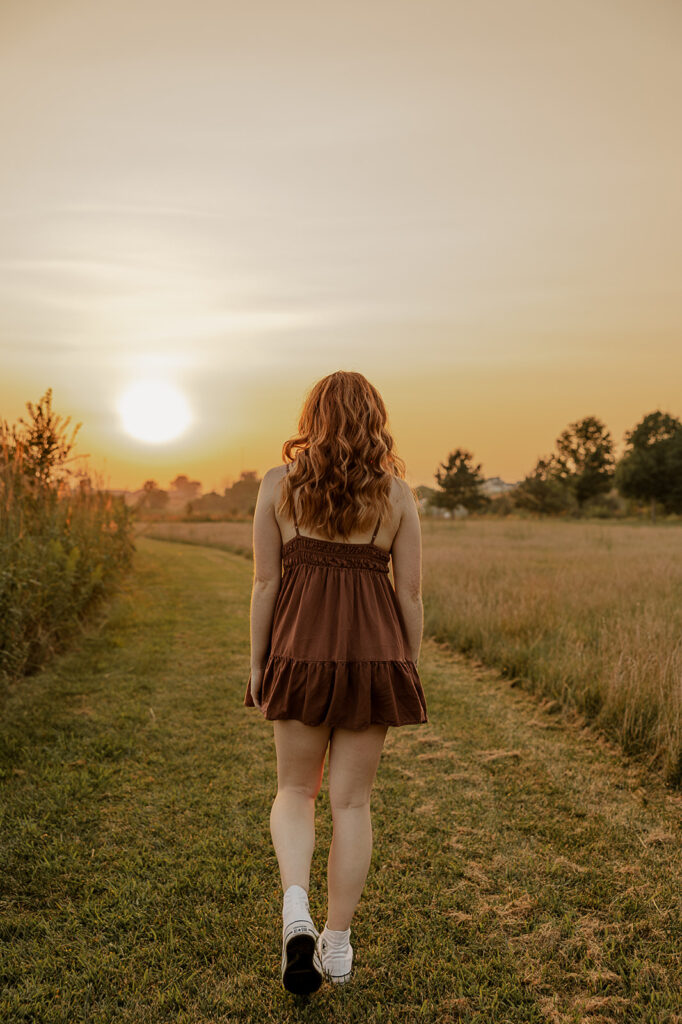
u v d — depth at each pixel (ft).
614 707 13.92
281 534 6.64
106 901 7.61
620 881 8.23
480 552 51.57
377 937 7.13
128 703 15.44
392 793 10.84
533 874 8.37
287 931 5.43
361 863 6.16
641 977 6.52
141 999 6.15
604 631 18.70
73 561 21.08
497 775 11.66
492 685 17.88
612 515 219.82
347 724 6.04
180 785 10.96
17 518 18.99
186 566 52.60
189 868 8.36
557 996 6.28
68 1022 5.84
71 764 11.68
